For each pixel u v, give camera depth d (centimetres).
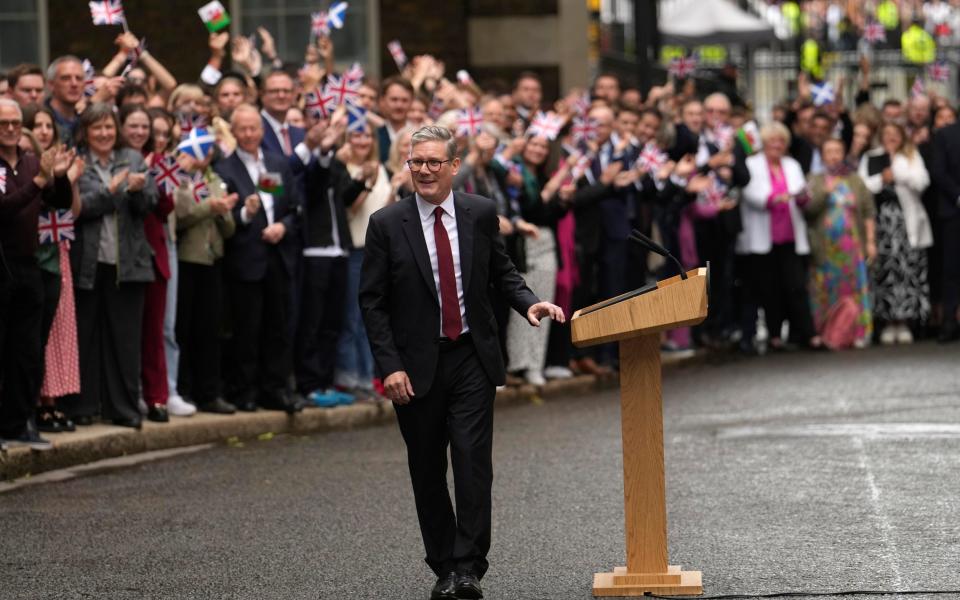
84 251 2897
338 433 3238
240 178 3162
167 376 3100
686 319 1788
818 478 2514
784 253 4544
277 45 5034
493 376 1862
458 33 5138
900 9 7456
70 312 2880
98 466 2775
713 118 4403
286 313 3238
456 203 1881
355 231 3419
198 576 1966
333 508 2375
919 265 4719
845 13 7412
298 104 3538
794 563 1953
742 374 4062
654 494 1864
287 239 3212
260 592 1888
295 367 3362
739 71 7131
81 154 2906
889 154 4691
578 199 3797
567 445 2938
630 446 1869
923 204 4738
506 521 2256
